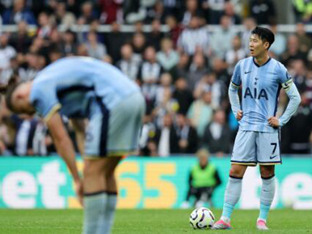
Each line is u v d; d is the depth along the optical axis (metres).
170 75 66.88
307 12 73.81
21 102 21.69
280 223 36.81
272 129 32.06
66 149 21.09
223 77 65.50
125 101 21.61
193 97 64.94
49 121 21.17
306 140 61.72
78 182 21.27
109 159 22.02
